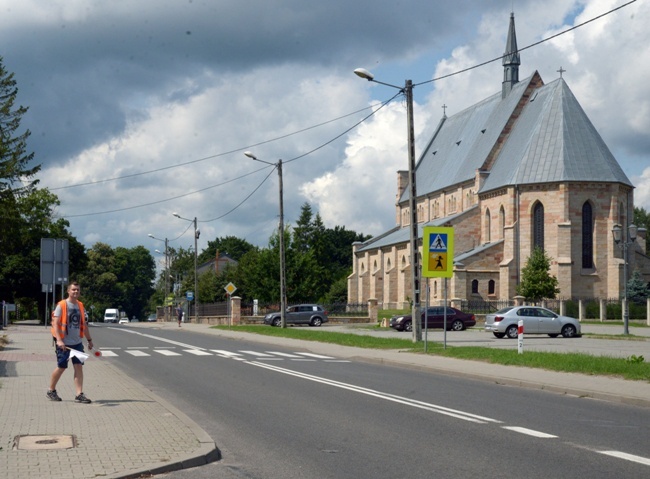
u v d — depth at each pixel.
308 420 12.83
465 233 80.31
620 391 16.58
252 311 71.94
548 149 73.12
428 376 21.12
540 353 24.86
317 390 17.14
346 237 148.75
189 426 11.44
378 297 94.00
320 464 9.34
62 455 9.34
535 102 78.94
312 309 61.69
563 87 75.31
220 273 106.56
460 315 51.41
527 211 72.81
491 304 67.81
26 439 10.36
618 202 71.81
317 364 24.73
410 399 15.67
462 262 73.81
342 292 110.38
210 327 57.62
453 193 88.12
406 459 9.61
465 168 86.19
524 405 14.95
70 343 14.29
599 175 71.44
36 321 90.69
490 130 84.69
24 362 23.38
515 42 86.00
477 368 22.28
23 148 59.72
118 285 138.12
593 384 17.97
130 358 26.84
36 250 83.19
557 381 18.64
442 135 101.06
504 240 73.94
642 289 71.25
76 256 92.50
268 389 17.30
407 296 84.31
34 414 12.62
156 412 12.87
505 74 86.38
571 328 41.66
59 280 34.16
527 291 68.25
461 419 12.98
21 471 8.46
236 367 23.14
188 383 18.56
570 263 70.44
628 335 42.12
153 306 155.75
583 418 13.25
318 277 79.94
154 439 10.41
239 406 14.52
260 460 9.60
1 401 14.23
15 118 59.56
